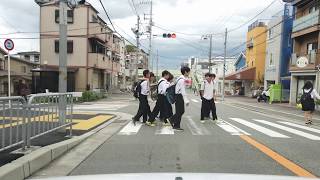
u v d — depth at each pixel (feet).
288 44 126.93
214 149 26.58
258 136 33.42
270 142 30.17
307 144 29.76
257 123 45.44
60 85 32.40
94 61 119.14
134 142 29.43
